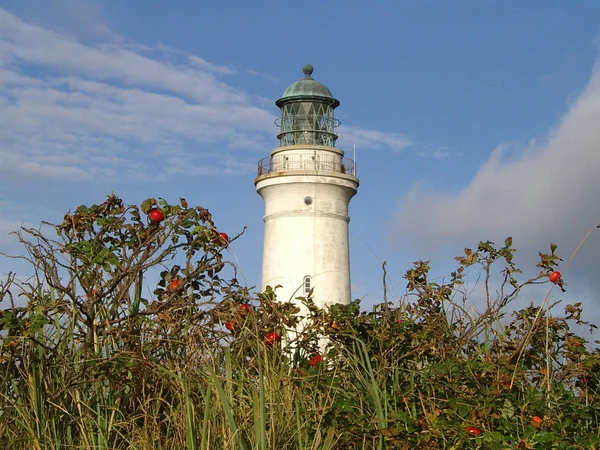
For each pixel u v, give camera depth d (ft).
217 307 22.58
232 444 17.16
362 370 23.63
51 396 19.35
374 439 18.86
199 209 23.90
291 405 19.71
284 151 107.86
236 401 19.53
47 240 21.74
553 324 24.58
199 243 23.61
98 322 22.11
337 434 19.33
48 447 18.92
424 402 21.15
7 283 21.04
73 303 21.16
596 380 23.36
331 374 22.20
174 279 23.97
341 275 105.70
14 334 19.80
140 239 22.99
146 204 23.38
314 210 105.60
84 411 19.85
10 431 19.31
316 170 105.29
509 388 20.39
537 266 25.30
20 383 20.43
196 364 20.59
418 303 26.58
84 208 23.32
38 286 21.70
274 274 105.70
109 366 19.51
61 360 20.25
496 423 19.74
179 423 19.02
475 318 25.48
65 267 21.66
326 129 110.93
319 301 102.99
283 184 105.70
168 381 19.93
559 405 20.01
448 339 24.56
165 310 22.09
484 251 25.91
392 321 25.02
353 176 107.96
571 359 23.88
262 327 23.00
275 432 18.35
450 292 26.13
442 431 18.52
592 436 17.98
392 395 21.52
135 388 20.40
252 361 21.39
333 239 106.01
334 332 24.66
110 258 21.38
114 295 23.00
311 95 109.81
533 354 24.32
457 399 20.29
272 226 107.45
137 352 20.51
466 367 21.70
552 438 17.97
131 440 18.93
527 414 19.48
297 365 24.06
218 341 22.24
